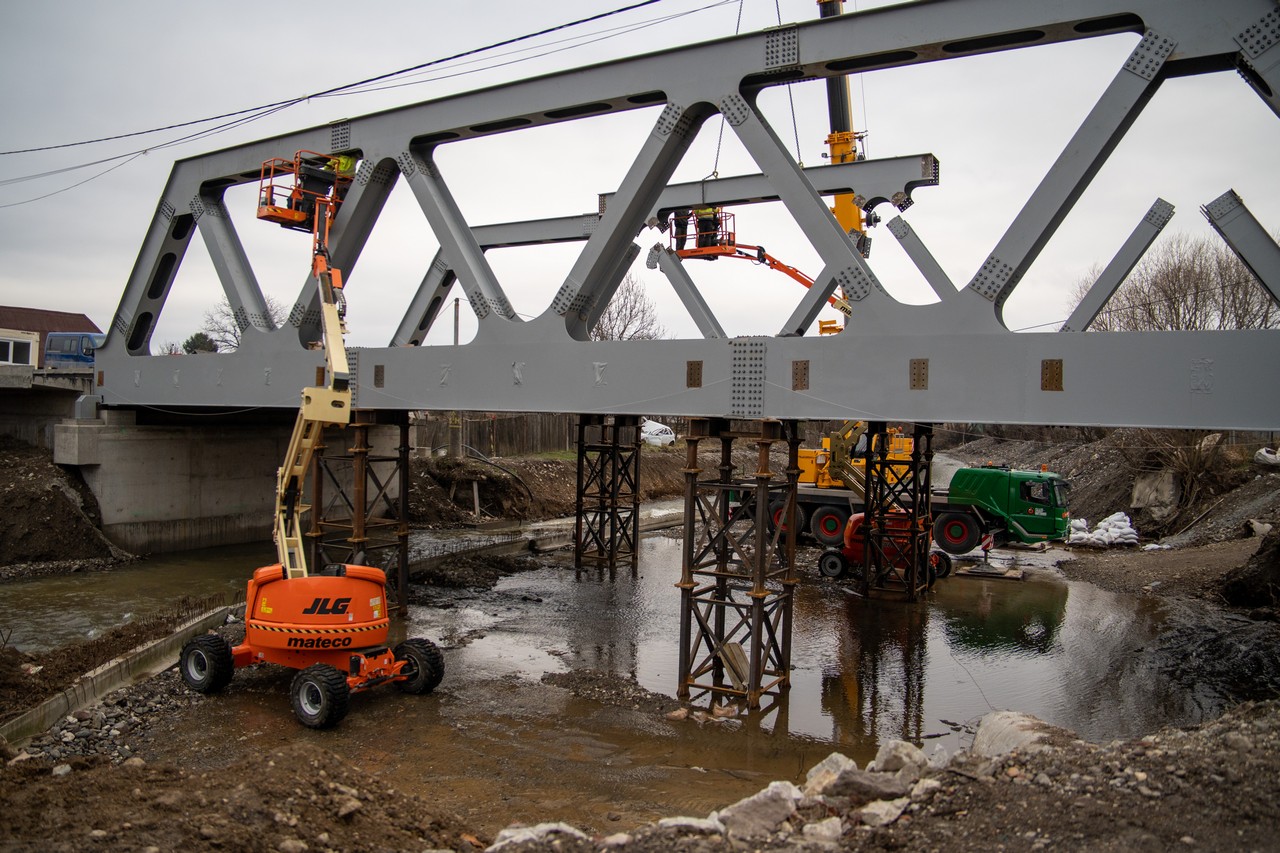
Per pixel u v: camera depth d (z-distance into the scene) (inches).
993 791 274.5
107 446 970.1
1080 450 1814.7
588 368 553.6
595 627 727.1
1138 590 888.9
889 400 446.6
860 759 448.5
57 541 917.8
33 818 265.7
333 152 698.2
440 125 624.1
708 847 257.0
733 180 943.7
